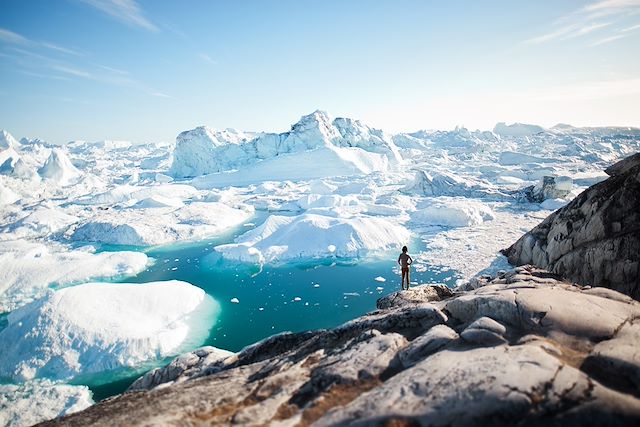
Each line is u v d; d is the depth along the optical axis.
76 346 12.49
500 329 4.46
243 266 22.70
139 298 15.41
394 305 7.55
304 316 15.73
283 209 42.62
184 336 14.05
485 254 21.73
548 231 16.17
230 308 16.75
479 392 3.24
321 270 21.47
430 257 22.08
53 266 21.80
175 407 4.24
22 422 9.66
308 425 3.43
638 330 4.19
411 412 3.19
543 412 2.99
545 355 3.66
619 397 3.03
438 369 3.74
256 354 7.00
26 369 11.74
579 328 4.34
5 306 17.70
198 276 21.38
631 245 10.30
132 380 11.68
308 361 5.12
